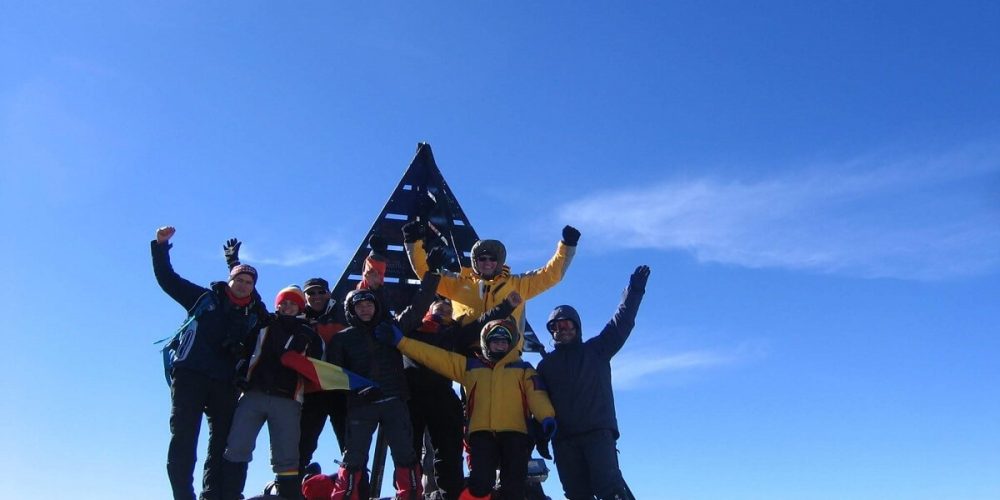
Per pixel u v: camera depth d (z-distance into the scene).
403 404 6.54
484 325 6.95
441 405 6.89
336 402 7.11
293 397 6.40
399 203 9.18
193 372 6.25
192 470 6.05
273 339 6.47
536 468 7.39
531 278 7.61
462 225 9.02
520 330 7.59
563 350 6.96
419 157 9.27
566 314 7.01
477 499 6.40
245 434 6.24
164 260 6.59
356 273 8.86
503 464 6.49
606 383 6.84
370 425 6.45
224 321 6.45
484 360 6.80
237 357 6.44
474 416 6.62
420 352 6.71
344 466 6.32
